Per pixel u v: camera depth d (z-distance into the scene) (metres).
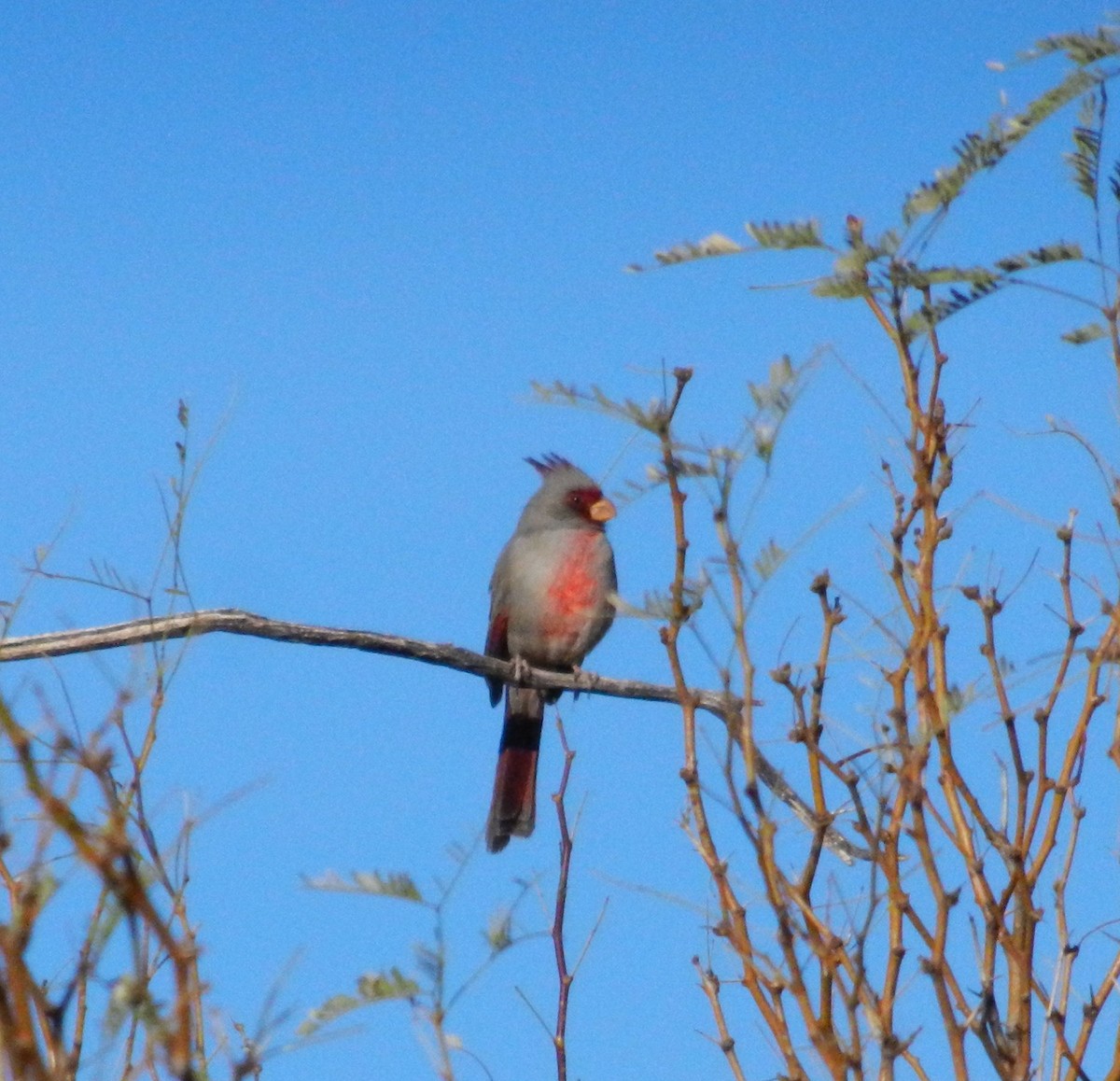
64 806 3.67
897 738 5.54
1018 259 5.54
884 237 5.44
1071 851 5.59
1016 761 5.65
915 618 5.57
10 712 3.80
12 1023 3.39
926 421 5.72
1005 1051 5.34
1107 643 5.68
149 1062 4.23
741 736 5.57
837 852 7.38
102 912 4.38
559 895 6.56
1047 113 5.45
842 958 5.20
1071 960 5.48
